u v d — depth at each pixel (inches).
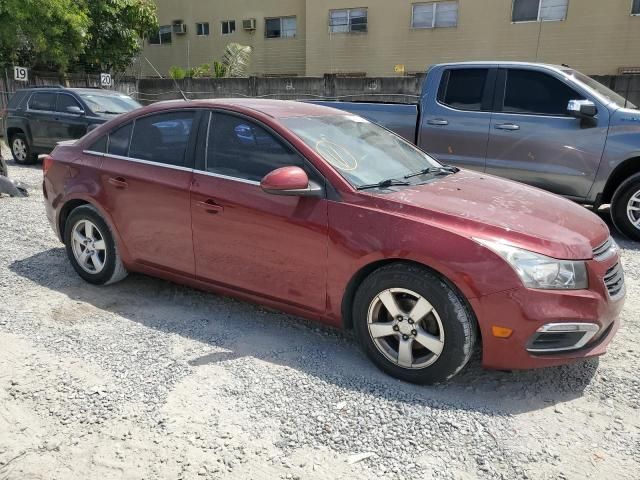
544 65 267.1
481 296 115.4
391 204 128.6
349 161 144.3
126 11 773.3
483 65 277.0
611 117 248.1
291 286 141.1
